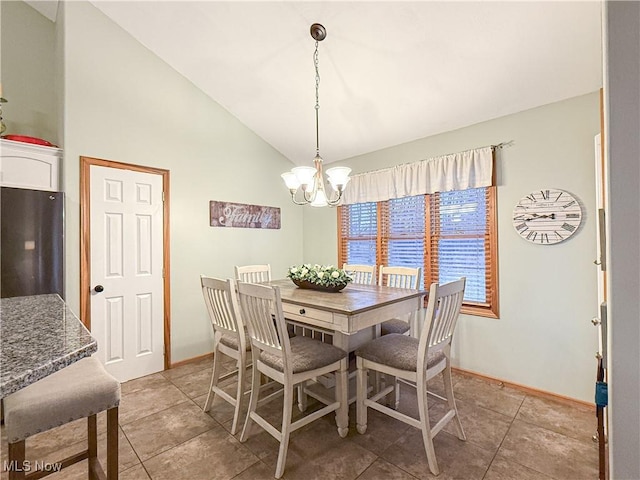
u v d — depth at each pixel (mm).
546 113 2410
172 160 3078
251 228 3775
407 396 2467
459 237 2922
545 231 2389
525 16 1845
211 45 2719
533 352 2471
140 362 2836
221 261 3469
